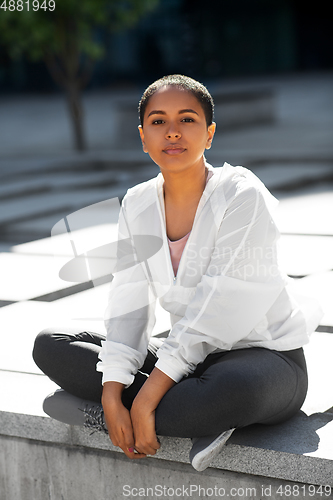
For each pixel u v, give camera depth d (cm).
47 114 1823
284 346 204
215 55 2672
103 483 221
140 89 2417
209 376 187
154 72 2591
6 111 2000
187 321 196
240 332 200
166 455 205
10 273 421
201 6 2566
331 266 392
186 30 2555
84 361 205
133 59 2569
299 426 205
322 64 2769
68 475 225
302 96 1820
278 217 554
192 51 2584
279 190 708
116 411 193
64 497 228
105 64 2541
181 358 195
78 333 216
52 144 1193
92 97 2219
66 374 206
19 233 603
